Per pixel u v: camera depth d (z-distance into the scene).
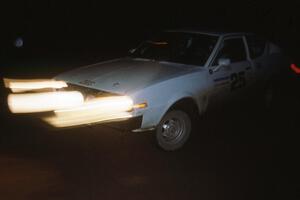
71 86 4.93
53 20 12.72
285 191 4.12
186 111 5.05
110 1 13.58
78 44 12.34
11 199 3.55
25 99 4.73
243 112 7.05
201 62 5.39
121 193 3.79
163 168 4.45
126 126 4.40
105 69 5.22
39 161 4.39
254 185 4.21
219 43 5.59
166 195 3.83
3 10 12.13
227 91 5.58
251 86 6.16
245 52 6.11
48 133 5.27
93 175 4.13
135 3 13.95
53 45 11.84
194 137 5.63
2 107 6.17
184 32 6.05
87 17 13.25
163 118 4.73
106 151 4.80
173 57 5.62
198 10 14.88
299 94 8.97
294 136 5.99
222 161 4.80
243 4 15.35
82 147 4.88
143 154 4.80
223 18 15.04
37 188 3.78
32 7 12.48
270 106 7.12
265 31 15.14
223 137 5.73
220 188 4.08
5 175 4.00
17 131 5.27
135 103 4.36
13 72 9.02
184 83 4.88
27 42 11.44
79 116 4.53
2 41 11.07
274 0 15.54
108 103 4.43
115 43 12.90
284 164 4.84
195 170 4.47
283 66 7.05
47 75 8.91
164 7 14.41
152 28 13.95
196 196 3.87
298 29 15.71
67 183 3.92
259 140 5.70
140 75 4.86
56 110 4.59
